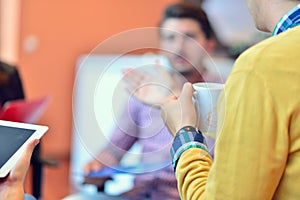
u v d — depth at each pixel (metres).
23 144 0.90
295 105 0.74
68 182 3.27
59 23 3.65
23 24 3.58
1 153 0.88
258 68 0.76
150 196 1.61
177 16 1.93
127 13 3.79
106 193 1.80
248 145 0.75
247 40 3.19
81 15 3.69
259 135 0.75
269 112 0.74
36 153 1.96
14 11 3.54
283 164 0.77
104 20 3.75
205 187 0.81
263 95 0.75
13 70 2.13
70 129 3.82
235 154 0.76
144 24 3.80
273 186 0.77
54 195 3.09
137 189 1.66
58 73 3.73
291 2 0.84
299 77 0.74
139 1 3.79
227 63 2.98
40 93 3.72
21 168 0.86
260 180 0.75
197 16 1.94
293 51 0.76
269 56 0.76
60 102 3.78
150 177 1.59
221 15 3.38
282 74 0.75
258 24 0.92
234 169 0.76
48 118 3.74
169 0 3.69
